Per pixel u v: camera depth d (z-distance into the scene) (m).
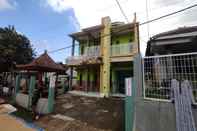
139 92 4.54
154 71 4.41
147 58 4.60
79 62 15.70
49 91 8.52
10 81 14.11
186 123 3.56
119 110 7.98
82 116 7.40
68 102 10.80
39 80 11.04
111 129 5.62
